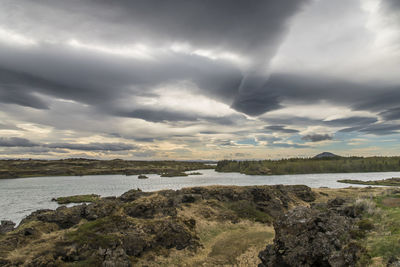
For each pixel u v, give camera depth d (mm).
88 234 26891
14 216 58719
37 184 151875
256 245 31141
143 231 29922
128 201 52125
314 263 14953
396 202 22062
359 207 21062
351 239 15141
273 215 47844
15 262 21141
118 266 22750
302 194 64938
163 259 26531
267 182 147000
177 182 155625
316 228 16375
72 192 108062
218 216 44188
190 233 32812
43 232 29828
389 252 12578
